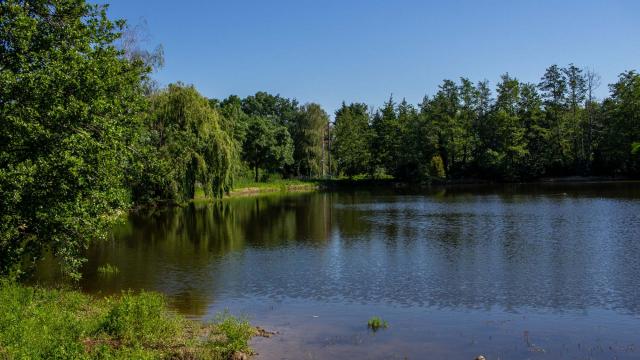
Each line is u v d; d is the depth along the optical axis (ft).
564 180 269.85
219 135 152.46
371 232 105.40
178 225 120.57
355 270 70.79
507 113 279.49
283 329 46.01
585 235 94.38
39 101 41.39
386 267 72.33
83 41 46.70
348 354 39.58
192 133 145.07
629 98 244.22
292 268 72.74
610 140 248.93
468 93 293.84
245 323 45.39
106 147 43.86
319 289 61.05
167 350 37.83
